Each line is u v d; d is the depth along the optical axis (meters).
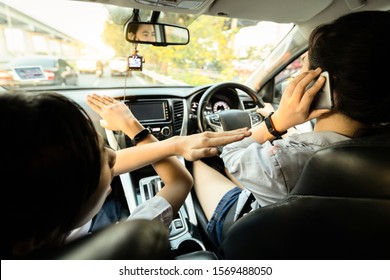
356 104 0.56
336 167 0.43
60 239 0.34
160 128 1.65
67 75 1.61
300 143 0.69
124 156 0.75
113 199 1.48
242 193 1.12
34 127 0.27
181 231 1.33
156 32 1.30
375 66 0.51
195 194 1.49
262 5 1.20
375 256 0.44
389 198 0.39
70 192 0.30
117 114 0.86
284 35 1.81
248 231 0.61
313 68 0.65
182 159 1.53
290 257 0.57
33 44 1.59
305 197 0.48
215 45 1.93
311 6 1.25
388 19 0.52
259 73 2.07
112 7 1.33
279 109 0.71
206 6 1.12
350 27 0.54
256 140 0.80
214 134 0.73
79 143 0.31
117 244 0.28
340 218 0.45
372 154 0.40
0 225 0.28
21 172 0.26
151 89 1.70
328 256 0.51
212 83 1.86
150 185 1.49
